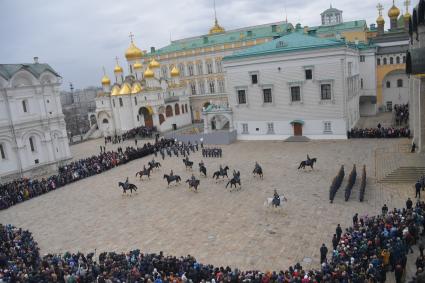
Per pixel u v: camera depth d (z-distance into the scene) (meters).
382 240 23.19
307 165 45.78
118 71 101.75
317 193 38.41
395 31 78.00
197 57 101.75
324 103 61.53
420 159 41.66
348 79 62.88
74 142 94.00
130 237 32.88
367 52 76.12
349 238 24.11
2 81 57.72
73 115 194.38
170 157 62.66
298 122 63.81
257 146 63.78
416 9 34.91
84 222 37.72
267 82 65.44
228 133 67.69
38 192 49.88
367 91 78.00
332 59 59.47
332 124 61.69
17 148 59.78
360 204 34.47
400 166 40.47
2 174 58.00
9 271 24.34
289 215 33.75
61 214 40.97
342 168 41.16
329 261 25.02
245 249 28.56
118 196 44.97
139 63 100.56
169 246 30.31
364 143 56.62
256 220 33.53
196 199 40.69
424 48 31.77
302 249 27.66
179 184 46.78
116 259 25.56
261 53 64.50
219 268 24.12
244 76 67.38
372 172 42.62
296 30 89.06
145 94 88.25
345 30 89.12
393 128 59.75
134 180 51.06
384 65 76.44
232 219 34.31
